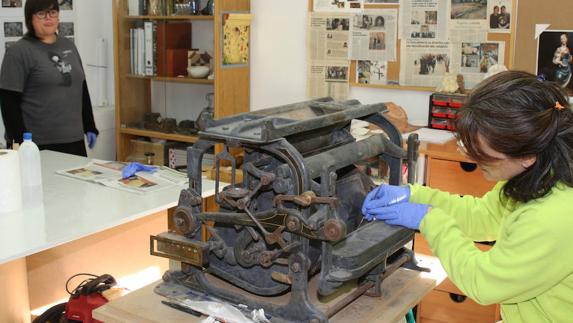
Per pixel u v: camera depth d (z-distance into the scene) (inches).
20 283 83.2
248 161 53.6
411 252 64.8
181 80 158.2
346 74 142.5
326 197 48.2
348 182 60.5
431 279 62.6
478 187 105.7
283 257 51.9
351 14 139.2
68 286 92.4
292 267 50.3
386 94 139.3
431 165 108.7
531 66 122.6
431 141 113.5
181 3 155.0
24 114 134.8
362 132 117.5
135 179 98.9
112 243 95.6
